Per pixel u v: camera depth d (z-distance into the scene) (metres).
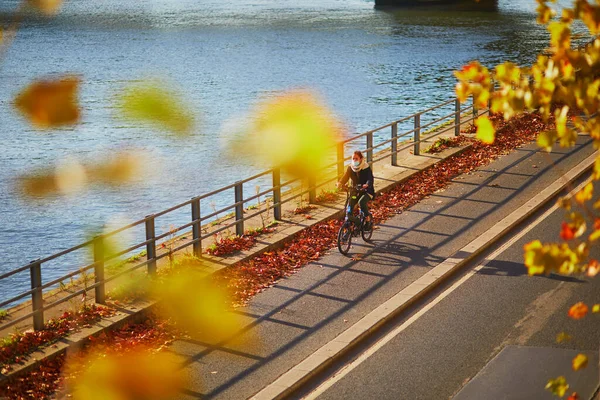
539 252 3.52
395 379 10.95
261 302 13.74
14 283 23.14
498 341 12.07
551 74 3.60
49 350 11.26
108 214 27.59
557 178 21.69
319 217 18.41
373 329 12.64
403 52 76.00
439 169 22.88
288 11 120.75
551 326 12.51
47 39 90.12
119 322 12.27
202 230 17.47
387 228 18.00
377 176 21.80
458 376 10.95
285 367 11.23
